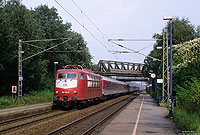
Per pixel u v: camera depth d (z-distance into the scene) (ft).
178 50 95.71
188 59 90.27
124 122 49.06
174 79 90.48
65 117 58.13
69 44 175.63
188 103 63.87
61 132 39.45
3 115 55.16
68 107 84.48
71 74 74.95
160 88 111.04
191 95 62.95
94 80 91.97
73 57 185.88
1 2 110.52
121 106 87.97
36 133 38.99
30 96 109.81
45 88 153.58
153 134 36.52
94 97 92.27
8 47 105.91
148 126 44.14
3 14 103.81
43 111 74.49
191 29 131.95
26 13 122.52
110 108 83.30
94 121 52.70
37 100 101.04
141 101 126.21
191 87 64.64
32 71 128.88
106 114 65.67
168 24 129.39
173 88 90.33
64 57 169.68
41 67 138.41
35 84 139.64
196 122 41.47
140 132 38.09
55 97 74.43
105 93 118.21
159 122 49.57
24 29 119.24
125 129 40.78
